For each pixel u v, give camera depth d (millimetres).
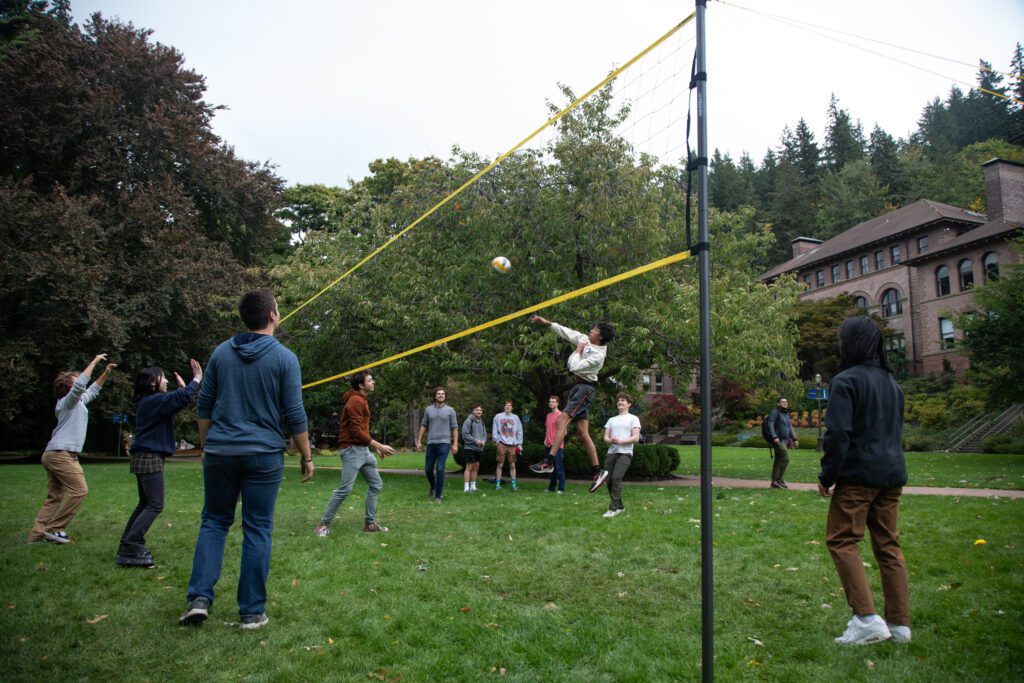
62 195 18281
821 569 4977
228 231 26016
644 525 6789
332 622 3787
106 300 19078
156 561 5227
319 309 15398
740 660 3295
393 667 3191
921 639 3551
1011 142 40719
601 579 4707
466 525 6910
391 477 14523
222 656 3305
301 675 3094
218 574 3828
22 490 10055
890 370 3709
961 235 36250
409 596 4277
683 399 41031
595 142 12500
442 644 3479
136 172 21781
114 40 22188
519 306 13000
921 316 37875
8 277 17688
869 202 60375
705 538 2748
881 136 76625
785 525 6848
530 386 15922
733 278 16281
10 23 25359
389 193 28031
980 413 28750
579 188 12758
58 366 19938
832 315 40688
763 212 67125
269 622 3783
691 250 3049
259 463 3730
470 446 11008
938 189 57406
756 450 28844
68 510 5887
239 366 3840
